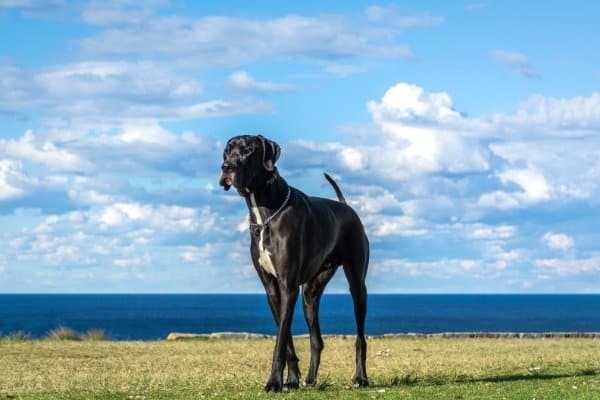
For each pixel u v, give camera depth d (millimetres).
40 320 114000
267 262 12438
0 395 12852
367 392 12406
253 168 12203
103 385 14273
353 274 13680
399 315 145375
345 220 13547
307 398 11742
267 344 24531
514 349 22609
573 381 13930
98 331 28156
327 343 24719
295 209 12445
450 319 123688
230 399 11844
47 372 16781
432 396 11984
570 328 89938
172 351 21953
